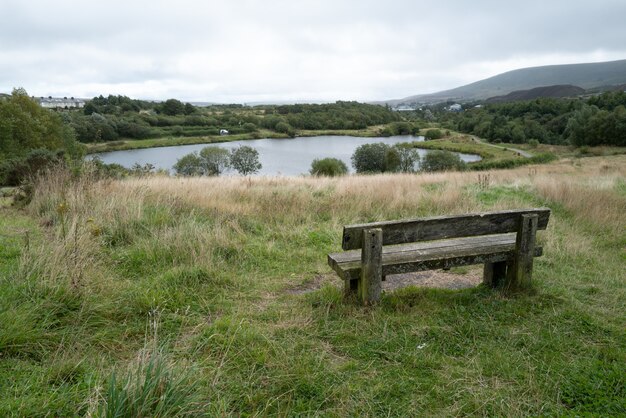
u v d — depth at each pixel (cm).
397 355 323
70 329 332
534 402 275
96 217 617
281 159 8694
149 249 517
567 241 653
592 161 3903
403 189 1012
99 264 467
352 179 1375
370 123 17688
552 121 10681
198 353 318
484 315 389
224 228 629
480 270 547
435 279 517
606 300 445
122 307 377
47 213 694
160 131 13175
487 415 264
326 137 14562
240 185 1141
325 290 434
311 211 791
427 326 362
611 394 279
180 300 402
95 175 907
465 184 1214
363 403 270
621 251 639
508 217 425
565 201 929
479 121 13362
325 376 296
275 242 621
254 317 384
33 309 332
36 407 237
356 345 338
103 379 272
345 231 379
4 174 1166
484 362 317
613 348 341
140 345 328
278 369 299
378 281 392
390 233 392
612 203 901
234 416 254
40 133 5125
